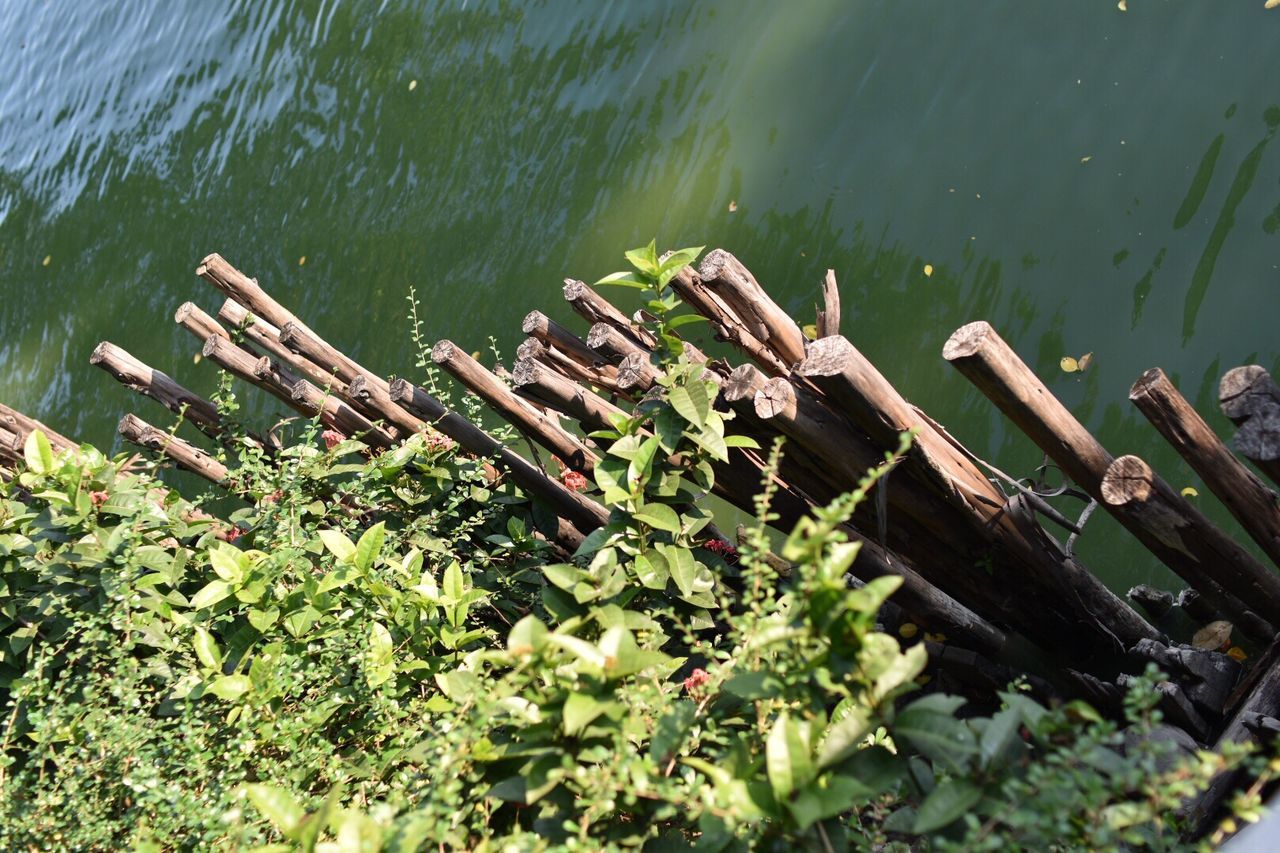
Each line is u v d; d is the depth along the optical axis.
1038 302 4.96
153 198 10.13
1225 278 4.45
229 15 11.03
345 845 1.77
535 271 7.12
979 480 3.13
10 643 3.32
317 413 4.48
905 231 5.58
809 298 5.80
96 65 12.60
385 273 7.93
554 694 1.99
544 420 4.00
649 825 2.03
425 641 3.02
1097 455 2.80
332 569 3.07
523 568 3.81
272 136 9.52
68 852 2.59
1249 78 4.72
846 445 2.92
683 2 7.39
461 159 8.04
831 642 1.70
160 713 3.05
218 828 2.31
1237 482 2.62
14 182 12.48
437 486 3.97
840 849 1.73
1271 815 1.64
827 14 6.49
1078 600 3.37
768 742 1.69
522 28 8.36
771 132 6.43
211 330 4.75
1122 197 4.91
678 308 5.71
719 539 3.70
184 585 3.65
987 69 5.67
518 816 2.22
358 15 9.65
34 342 10.14
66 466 3.58
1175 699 3.00
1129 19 5.25
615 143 7.24
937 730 1.67
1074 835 1.60
